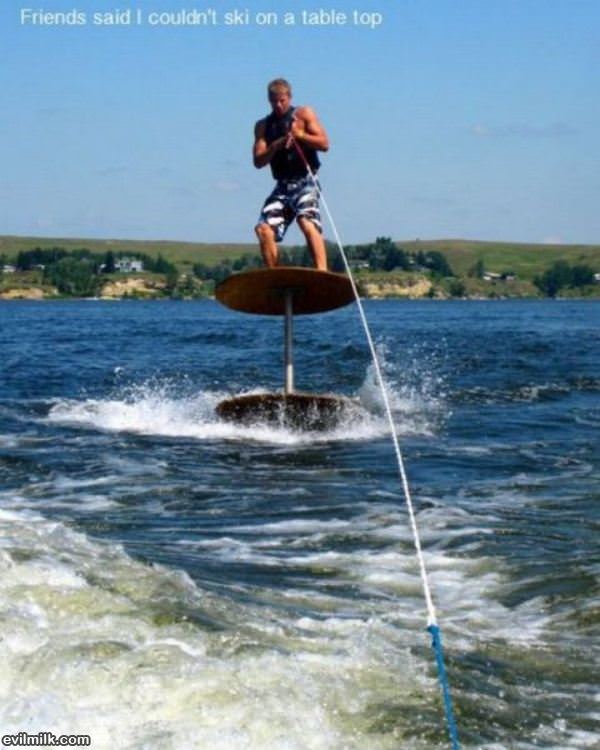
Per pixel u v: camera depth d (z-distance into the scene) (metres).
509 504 15.12
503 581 11.48
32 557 10.80
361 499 15.35
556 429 22.38
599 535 13.36
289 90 20.17
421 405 25.64
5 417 23.19
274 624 9.59
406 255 195.25
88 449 19.31
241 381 31.02
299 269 20.31
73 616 9.26
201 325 70.38
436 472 17.50
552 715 8.16
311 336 54.53
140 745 7.19
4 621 8.94
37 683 8.01
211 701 7.80
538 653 9.39
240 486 16.23
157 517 14.22
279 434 21.36
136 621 9.24
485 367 35.31
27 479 16.69
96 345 47.50
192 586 10.52
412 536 13.22
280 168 20.67
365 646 9.14
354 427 21.94
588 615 10.40
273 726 7.54
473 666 8.98
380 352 41.34
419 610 10.50
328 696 8.09
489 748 7.57
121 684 7.99
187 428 21.92
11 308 135.25
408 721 7.84
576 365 36.22
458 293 197.00
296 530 13.52
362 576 11.57
